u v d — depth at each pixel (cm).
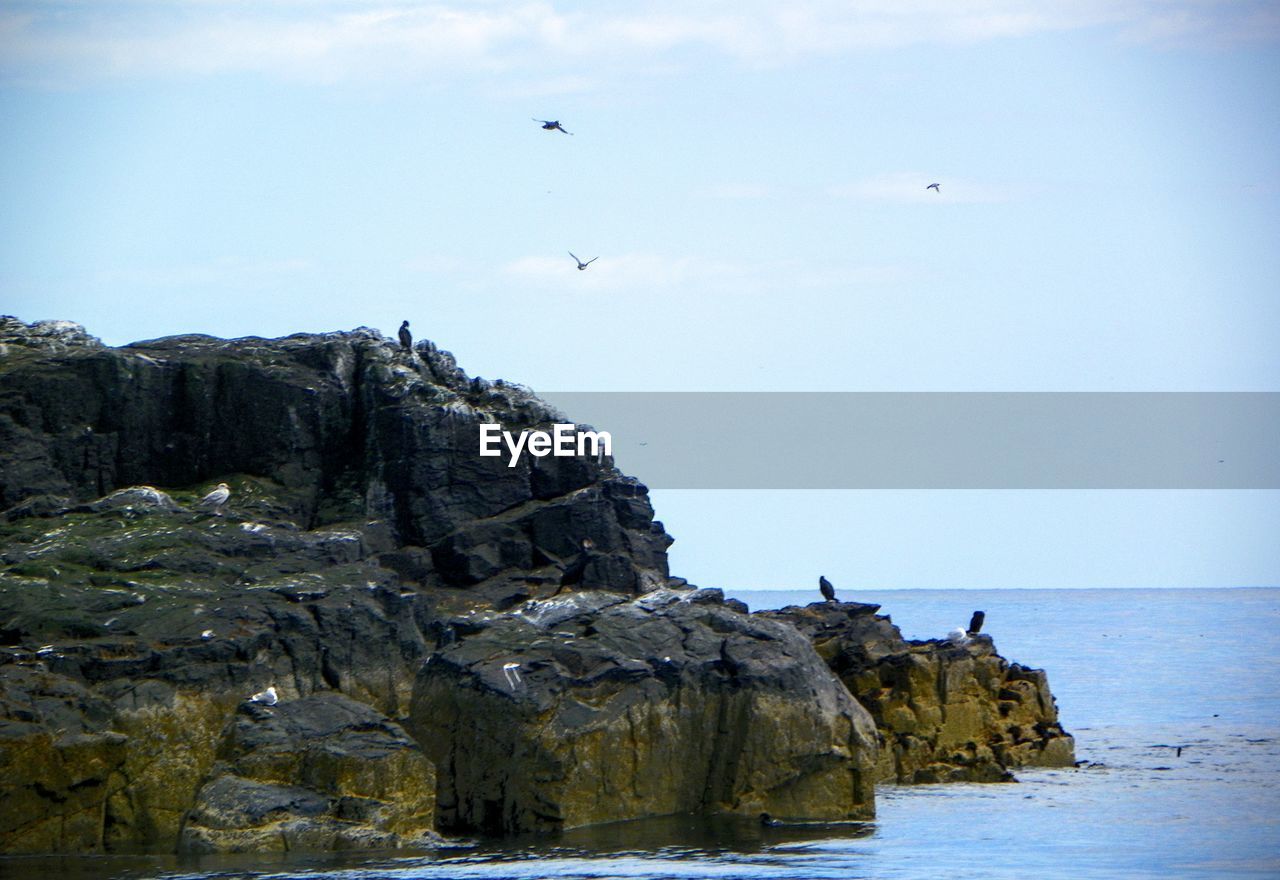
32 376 7356
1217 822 6012
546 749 5431
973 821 5994
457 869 4847
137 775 5247
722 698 5803
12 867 4766
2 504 7088
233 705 5544
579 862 4978
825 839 5497
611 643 5869
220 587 6059
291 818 5050
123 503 6844
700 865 4978
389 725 5369
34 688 5181
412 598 6394
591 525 7431
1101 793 6788
